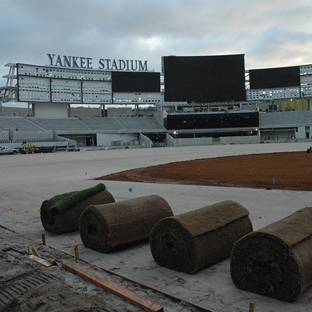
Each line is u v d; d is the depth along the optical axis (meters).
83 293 4.10
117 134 79.38
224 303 3.76
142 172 19.56
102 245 5.73
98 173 20.28
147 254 5.63
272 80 82.19
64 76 77.69
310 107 86.44
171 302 3.85
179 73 79.19
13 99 72.25
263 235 3.96
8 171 24.12
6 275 4.78
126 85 81.94
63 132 71.62
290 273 3.73
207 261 4.80
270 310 3.57
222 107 87.56
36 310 3.67
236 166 20.56
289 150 37.47
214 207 5.49
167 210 6.54
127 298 3.88
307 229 4.29
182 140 80.06
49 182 16.67
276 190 11.13
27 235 7.18
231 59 79.06
